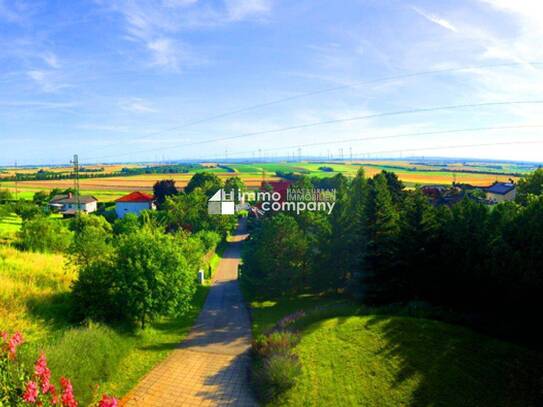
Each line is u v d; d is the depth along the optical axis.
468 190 86.50
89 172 183.75
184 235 43.28
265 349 18.98
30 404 7.58
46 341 17.86
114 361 18.17
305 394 15.55
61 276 30.14
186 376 17.98
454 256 23.86
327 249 34.09
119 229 61.00
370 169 141.62
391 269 26.05
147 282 23.47
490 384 15.23
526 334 18.50
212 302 33.44
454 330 19.34
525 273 19.23
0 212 74.88
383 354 17.70
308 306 31.02
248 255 38.75
